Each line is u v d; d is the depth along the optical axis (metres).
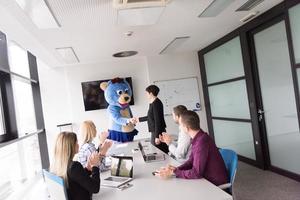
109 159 2.93
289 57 3.63
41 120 5.89
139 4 2.81
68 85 6.01
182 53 6.31
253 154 4.73
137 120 4.54
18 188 4.32
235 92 5.06
